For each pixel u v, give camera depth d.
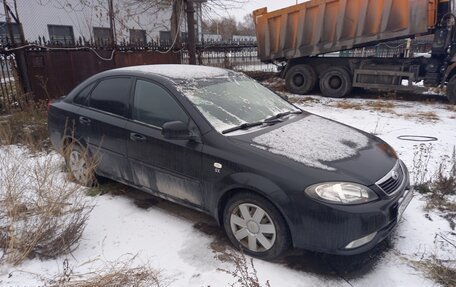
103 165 4.07
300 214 2.61
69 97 4.48
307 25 11.32
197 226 3.45
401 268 2.77
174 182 3.35
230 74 4.17
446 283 2.58
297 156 2.81
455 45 9.20
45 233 2.96
